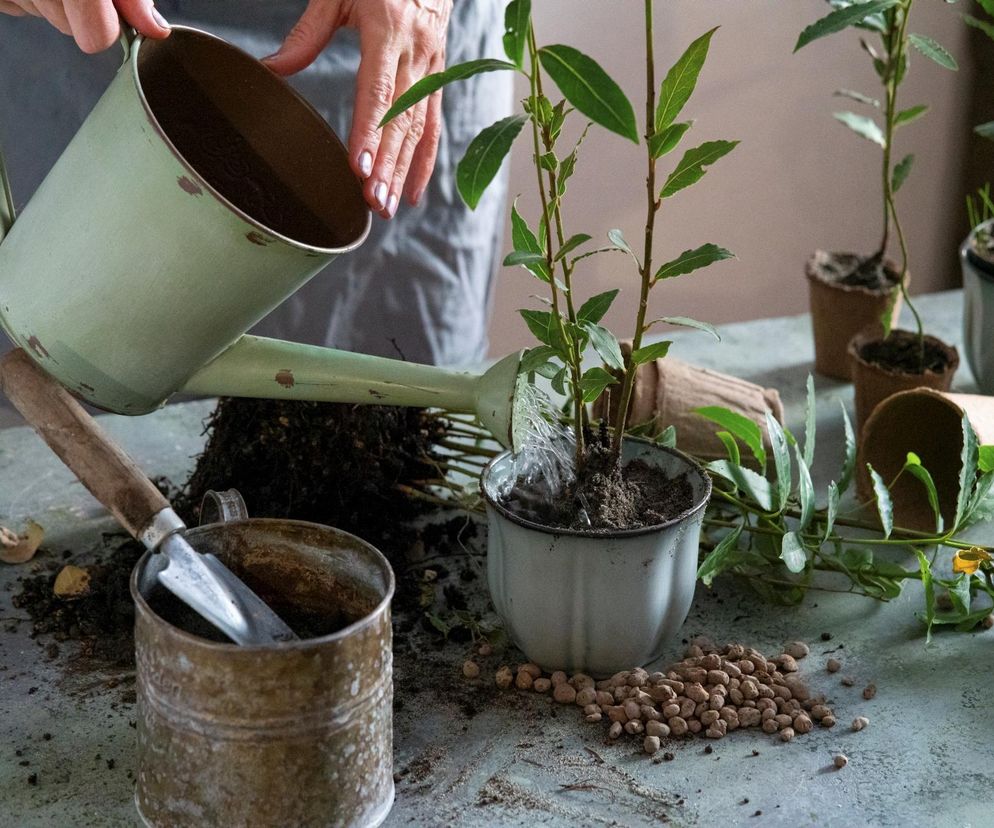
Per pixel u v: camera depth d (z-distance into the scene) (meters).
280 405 1.09
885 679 0.98
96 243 0.81
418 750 0.89
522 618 0.94
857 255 1.60
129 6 0.79
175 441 1.30
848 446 1.14
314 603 0.86
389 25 0.96
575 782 0.86
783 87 2.19
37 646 0.99
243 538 0.84
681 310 2.30
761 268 2.33
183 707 0.72
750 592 1.10
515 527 0.90
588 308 0.92
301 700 0.72
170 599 0.83
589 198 2.13
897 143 2.33
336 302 1.64
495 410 0.89
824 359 1.52
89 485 0.83
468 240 1.69
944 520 1.18
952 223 2.46
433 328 1.71
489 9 1.57
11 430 1.33
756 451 1.08
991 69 2.31
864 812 0.83
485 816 0.82
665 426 1.19
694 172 0.85
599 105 0.71
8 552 1.09
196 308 0.83
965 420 1.06
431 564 1.12
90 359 0.87
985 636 1.04
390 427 1.13
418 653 1.00
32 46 1.41
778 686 0.95
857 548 1.16
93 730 0.90
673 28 2.06
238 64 0.89
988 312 1.36
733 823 0.82
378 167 0.91
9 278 0.87
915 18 2.24
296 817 0.74
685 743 0.90
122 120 0.78
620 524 0.93
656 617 0.93
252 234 0.78
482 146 0.79
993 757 0.89
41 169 1.47
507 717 0.93
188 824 0.75
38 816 0.82
